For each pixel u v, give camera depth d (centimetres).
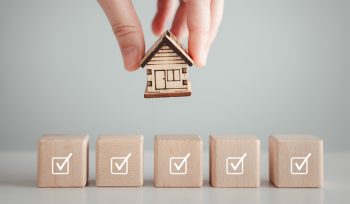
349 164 55
